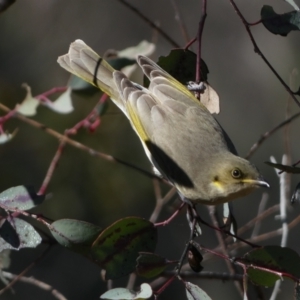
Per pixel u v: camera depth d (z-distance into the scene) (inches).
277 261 215.0
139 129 292.0
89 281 451.2
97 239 223.0
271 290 426.9
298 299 211.8
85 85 322.3
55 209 433.1
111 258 223.6
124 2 316.2
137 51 332.5
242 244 332.5
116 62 328.8
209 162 272.2
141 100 292.7
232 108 557.9
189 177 274.4
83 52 315.3
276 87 553.0
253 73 560.4
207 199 271.9
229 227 251.8
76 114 429.1
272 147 540.4
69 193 437.1
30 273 442.3
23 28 506.9
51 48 504.4
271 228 485.4
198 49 246.4
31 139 433.1
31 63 492.4
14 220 225.0
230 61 564.4
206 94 285.9
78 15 524.4
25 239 223.0
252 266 209.0
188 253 224.8
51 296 444.1
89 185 440.5
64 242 229.9
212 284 464.8
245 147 546.9
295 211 466.0
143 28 529.3
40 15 516.7
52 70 489.4
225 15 565.3
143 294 200.2
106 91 309.0
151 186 447.8
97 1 532.1
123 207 444.5
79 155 437.1
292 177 473.1
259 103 555.5
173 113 285.7
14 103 471.8
